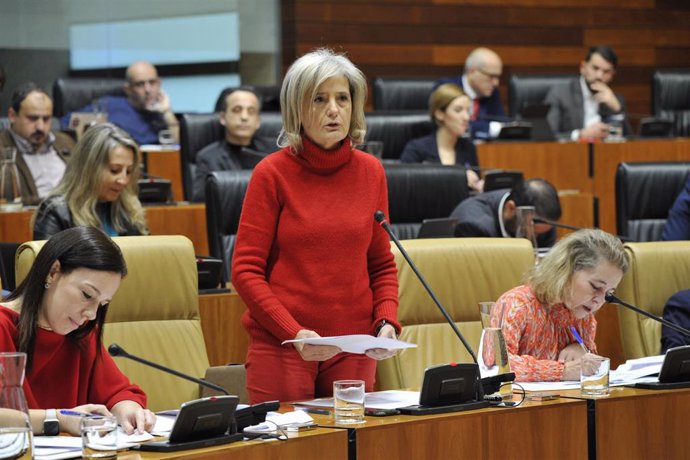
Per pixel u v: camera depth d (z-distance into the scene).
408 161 15.84
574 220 15.55
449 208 12.43
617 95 20.44
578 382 7.55
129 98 18.45
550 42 24.64
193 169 15.50
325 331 6.94
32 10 20.56
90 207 9.99
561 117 19.91
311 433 5.95
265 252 6.96
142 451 5.61
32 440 5.23
